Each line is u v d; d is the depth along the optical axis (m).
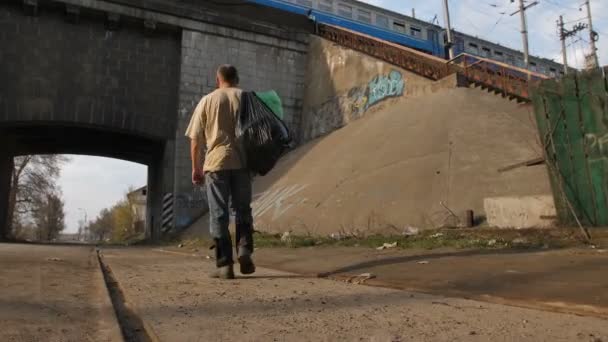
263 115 4.46
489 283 3.76
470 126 14.88
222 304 2.88
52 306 2.66
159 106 24.73
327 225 13.44
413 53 22.06
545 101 9.23
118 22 23.88
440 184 12.71
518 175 11.69
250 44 27.19
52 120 22.39
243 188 4.55
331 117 25.55
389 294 3.38
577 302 2.85
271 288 3.72
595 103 8.58
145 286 3.69
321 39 27.75
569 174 8.75
